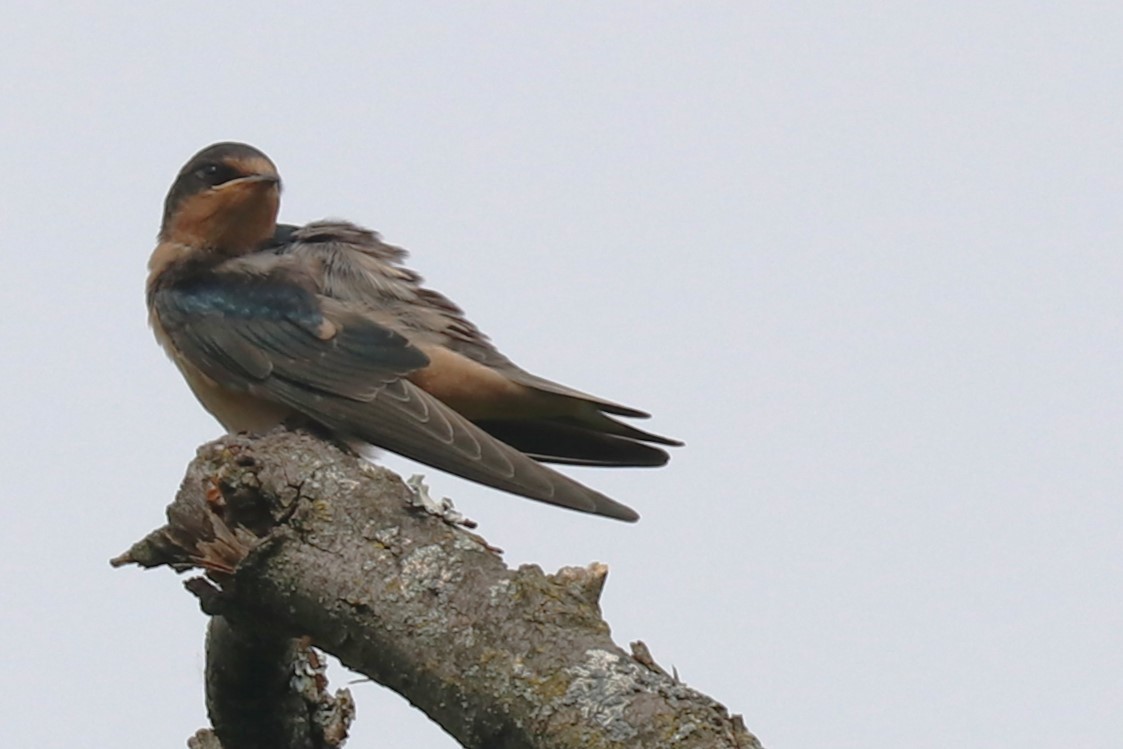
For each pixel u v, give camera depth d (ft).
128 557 31.58
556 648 25.40
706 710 23.97
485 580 26.86
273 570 28.40
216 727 35.96
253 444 30.35
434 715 26.32
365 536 28.25
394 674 26.86
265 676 34.12
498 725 25.25
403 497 28.89
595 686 24.58
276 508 29.14
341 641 27.61
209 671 34.78
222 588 29.55
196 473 30.22
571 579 26.50
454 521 28.91
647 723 23.80
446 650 26.21
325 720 35.88
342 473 29.40
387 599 27.17
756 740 23.44
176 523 30.37
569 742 24.21
